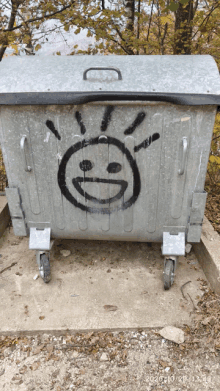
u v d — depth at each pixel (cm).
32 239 156
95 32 228
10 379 122
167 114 128
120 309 149
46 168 142
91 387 119
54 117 132
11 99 125
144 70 132
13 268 177
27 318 144
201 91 121
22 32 220
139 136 133
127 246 197
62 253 189
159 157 137
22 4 214
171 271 155
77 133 134
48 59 144
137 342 136
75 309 149
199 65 133
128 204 148
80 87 125
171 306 151
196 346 133
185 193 143
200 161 136
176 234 153
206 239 174
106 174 142
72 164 141
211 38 225
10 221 217
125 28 239
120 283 166
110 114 129
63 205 151
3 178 240
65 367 127
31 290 161
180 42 233
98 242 201
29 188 147
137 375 123
